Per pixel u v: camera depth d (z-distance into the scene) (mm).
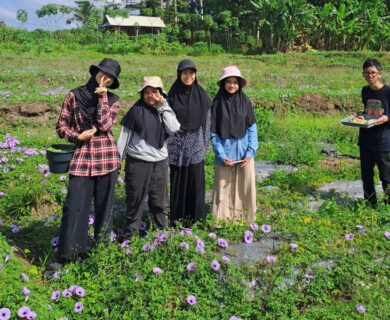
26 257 4059
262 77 16891
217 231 4285
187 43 33688
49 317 3012
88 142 3873
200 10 37344
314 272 3586
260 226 4406
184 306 3232
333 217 4684
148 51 27469
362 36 29078
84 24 35281
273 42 29281
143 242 3770
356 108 12688
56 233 4477
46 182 5500
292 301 3283
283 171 6527
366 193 5176
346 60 24297
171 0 40219
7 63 18594
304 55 26234
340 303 3373
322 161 7496
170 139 4395
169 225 4566
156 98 4016
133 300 3168
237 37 32812
